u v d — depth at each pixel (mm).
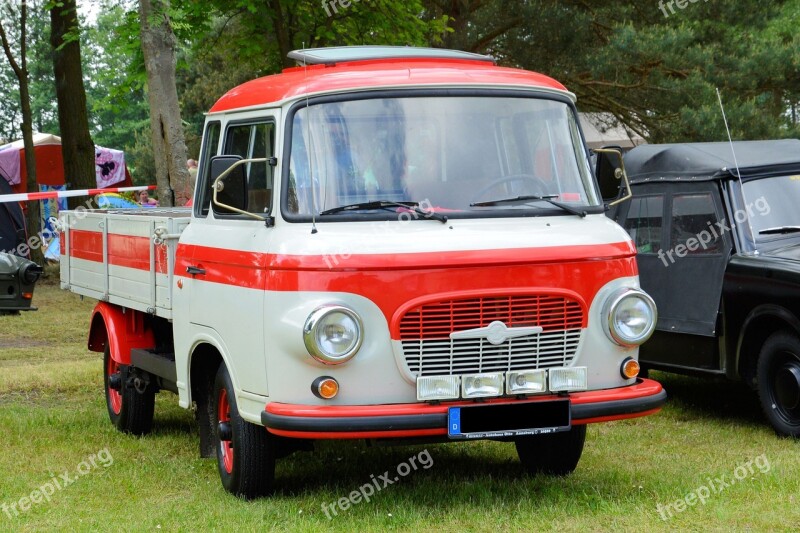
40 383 11875
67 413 10359
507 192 6824
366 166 6672
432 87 6922
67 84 25906
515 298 6379
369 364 6234
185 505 6926
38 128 55469
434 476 7641
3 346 15883
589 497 6801
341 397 6246
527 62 25578
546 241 6473
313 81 6805
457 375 6246
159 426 9805
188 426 9812
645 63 24375
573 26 24547
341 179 6613
